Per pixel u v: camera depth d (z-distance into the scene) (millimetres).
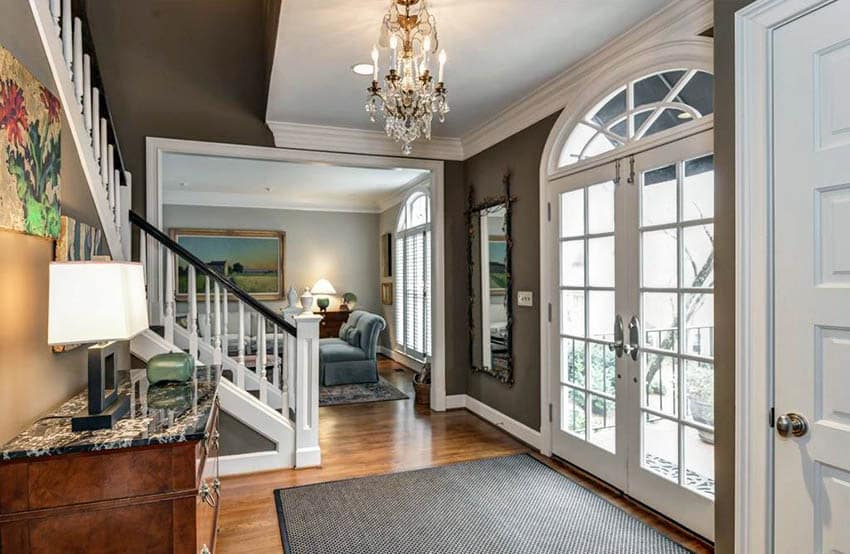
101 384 1616
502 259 4172
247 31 4062
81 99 2324
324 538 2457
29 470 1422
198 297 7676
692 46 2371
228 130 4020
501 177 4148
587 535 2465
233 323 7805
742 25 1722
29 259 1679
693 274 2426
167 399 1984
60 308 1507
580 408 3256
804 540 1547
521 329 3895
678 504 2512
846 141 1433
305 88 3357
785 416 1598
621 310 2879
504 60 2965
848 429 1435
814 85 1508
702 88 2389
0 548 1409
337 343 6727
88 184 2416
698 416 2410
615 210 2912
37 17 1792
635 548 2342
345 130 4301
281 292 8188
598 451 3084
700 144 2355
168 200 7574
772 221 1638
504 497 2895
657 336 2641
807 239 1533
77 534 1459
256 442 3328
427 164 4703
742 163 1725
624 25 2572
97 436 1525
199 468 1649
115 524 1486
